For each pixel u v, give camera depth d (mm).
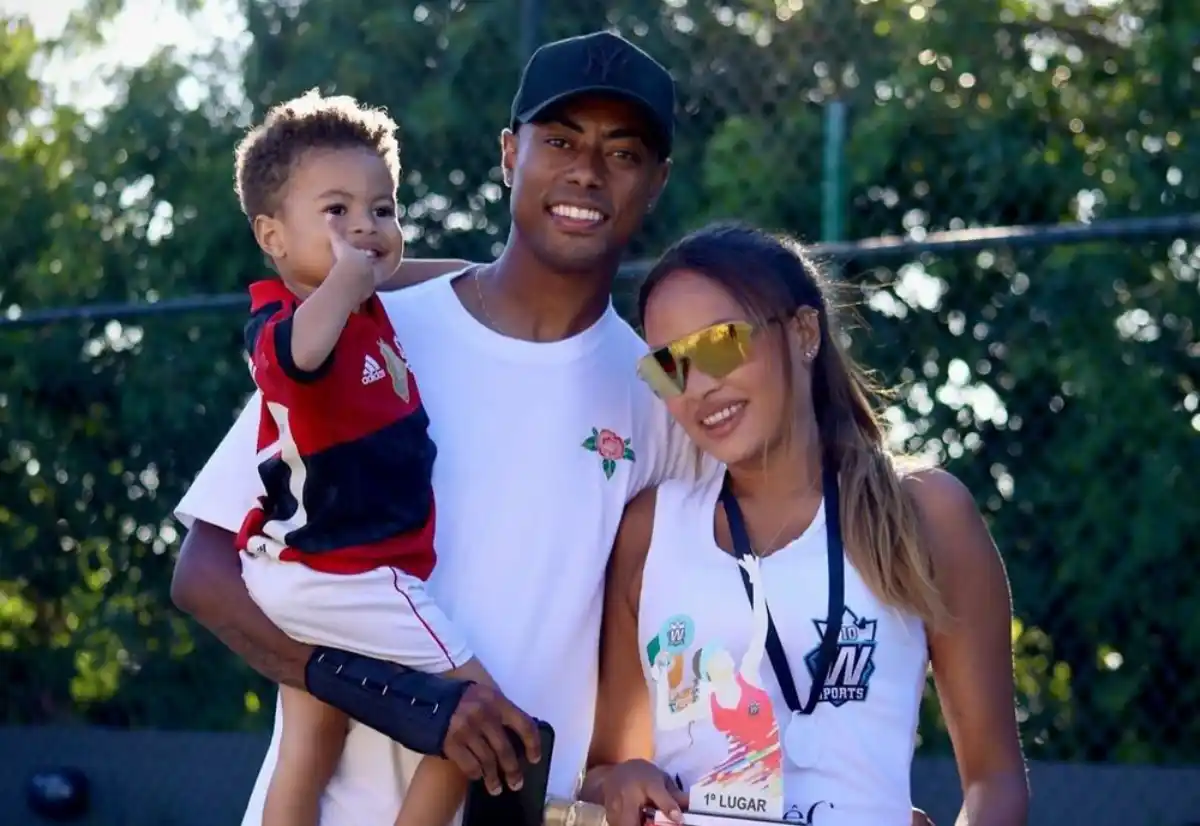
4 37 6488
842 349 2771
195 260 5953
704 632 2613
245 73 6070
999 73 6082
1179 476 5148
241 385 5434
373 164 2725
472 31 5680
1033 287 5305
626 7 5695
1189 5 6035
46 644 5523
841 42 5836
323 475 2596
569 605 2732
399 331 2814
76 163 6176
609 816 2572
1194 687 5105
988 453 5297
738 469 2691
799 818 2518
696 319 2637
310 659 2650
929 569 2625
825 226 5242
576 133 2752
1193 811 4652
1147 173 5824
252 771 5219
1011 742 2676
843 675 2572
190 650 5453
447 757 2531
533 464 2758
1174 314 5277
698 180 5723
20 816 5402
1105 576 5160
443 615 2633
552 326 2846
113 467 5484
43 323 5336
